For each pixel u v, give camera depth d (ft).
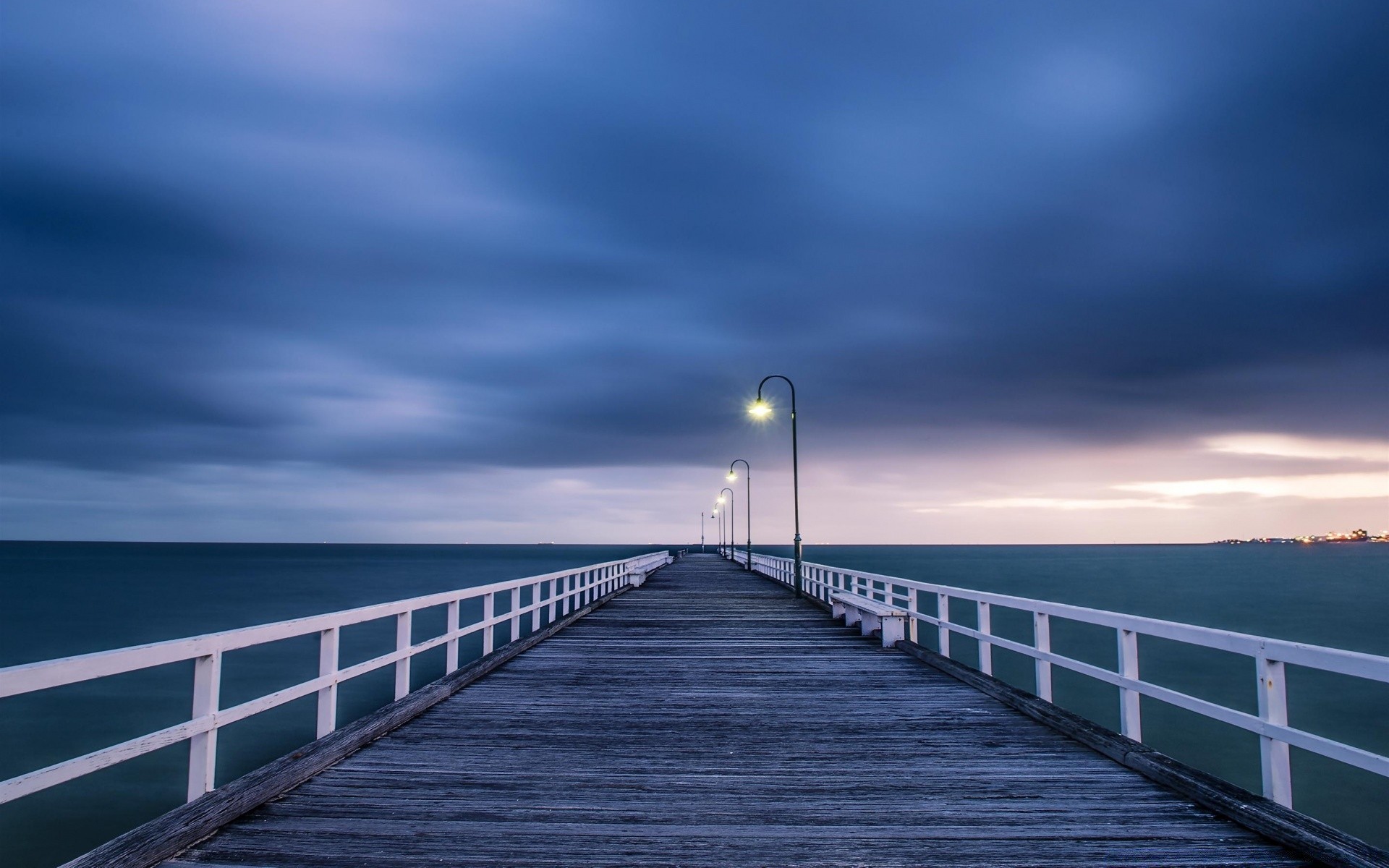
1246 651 16.43
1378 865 12.94
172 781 71.05
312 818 16.28
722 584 100.99
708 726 24.72
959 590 34.68
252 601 225.35
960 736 23.58
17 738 87.04
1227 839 15.43
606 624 54.08
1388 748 83.61
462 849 14.84
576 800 17.72
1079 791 18.35
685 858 14.61
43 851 57.72
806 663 37.29
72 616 188.34
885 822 16.48
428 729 24.07
